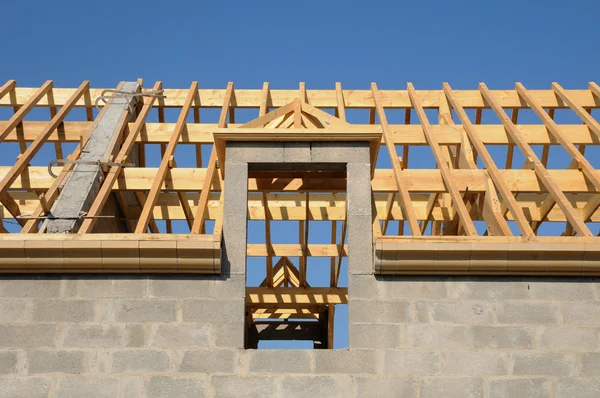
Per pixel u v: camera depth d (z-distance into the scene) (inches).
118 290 340.5
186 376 324.5
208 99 580.1
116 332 332.5
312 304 627.2
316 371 325.4
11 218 505.0
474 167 477.4
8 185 418.3
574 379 327.6
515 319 338.3
